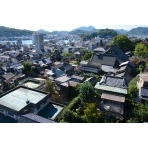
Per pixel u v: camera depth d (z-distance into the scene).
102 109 14.73
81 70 31.17
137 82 18.83
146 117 12.87
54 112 13.55
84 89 15.59
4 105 12.39
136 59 32.38
